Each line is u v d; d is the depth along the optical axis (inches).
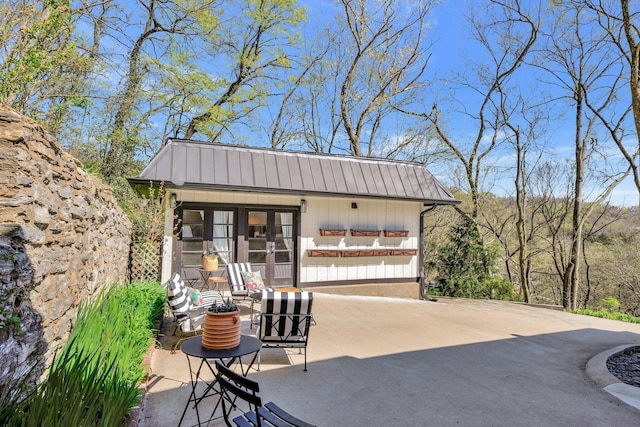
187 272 323.6
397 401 132.4
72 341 105.5
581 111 547.2
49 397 80.4
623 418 123.8
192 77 544.1
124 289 223.6
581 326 271.0
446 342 213.2
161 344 189.5
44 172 103.0
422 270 420.2
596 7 402.0
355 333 227.0
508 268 657.0
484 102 599.5
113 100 449.1
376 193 375.2
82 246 141.6
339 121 729.0
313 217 372.2
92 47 361.1
